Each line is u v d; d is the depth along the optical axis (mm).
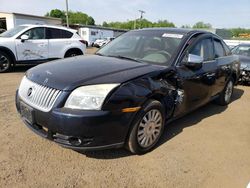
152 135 3424
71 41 10031
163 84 3410
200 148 3680
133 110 2988
